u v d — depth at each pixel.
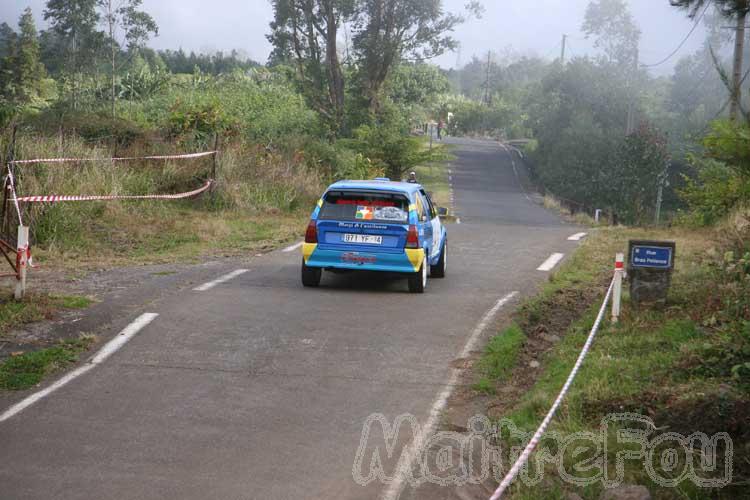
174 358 8.77
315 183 26.16
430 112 132.88
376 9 64.62
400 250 12.02
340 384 8.12
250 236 18.14
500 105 137.12
